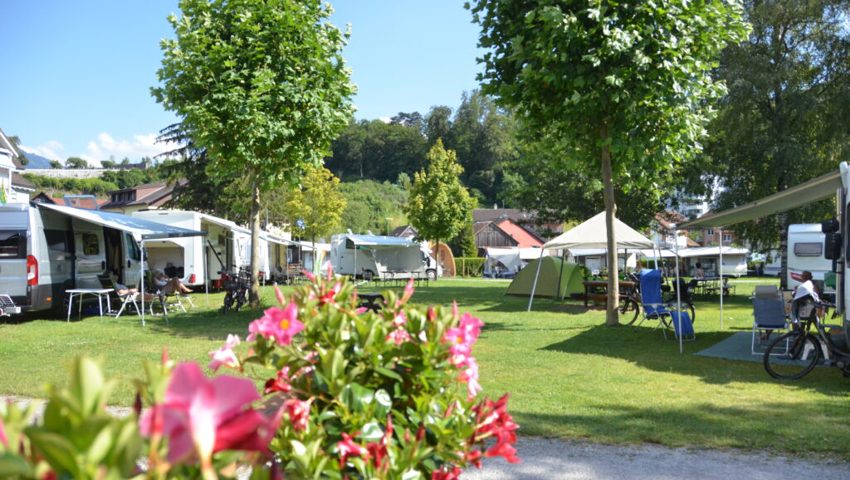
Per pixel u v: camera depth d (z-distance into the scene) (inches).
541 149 557.6
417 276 1488.7
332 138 625.3
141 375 316.2
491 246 2839.6
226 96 563.2
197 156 1578.5
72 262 605.6
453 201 1777.8
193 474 50.2
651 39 444.5
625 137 473.4
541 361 371.9
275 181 619.5
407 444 87.2
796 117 873.5
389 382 97.7
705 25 455.8
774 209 426.9
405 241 1465.3
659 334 494.9
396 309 105.2
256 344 96.4
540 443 210.7
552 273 867.4
